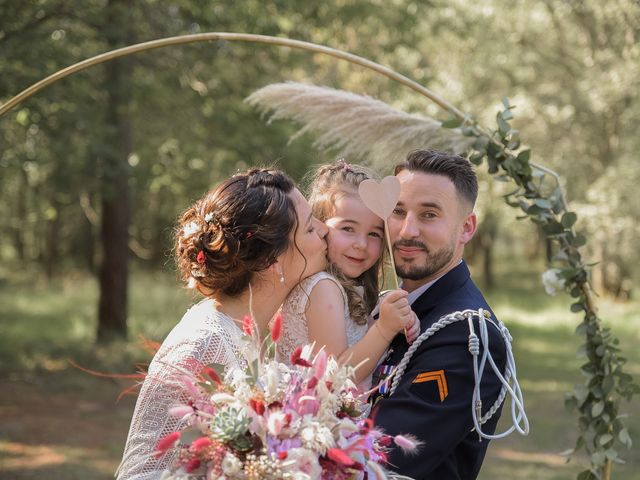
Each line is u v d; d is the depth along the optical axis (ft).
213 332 6.78
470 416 6.97
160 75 33.47
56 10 29.84
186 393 6.57
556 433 27.04
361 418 6.62
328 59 41.63
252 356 6.24
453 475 7.22
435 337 7.20
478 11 54.34
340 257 8.27
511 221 65.98
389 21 37.65
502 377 7.09
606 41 51.03
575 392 10.09
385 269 9.30
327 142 9.80
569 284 10.08
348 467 5.92
